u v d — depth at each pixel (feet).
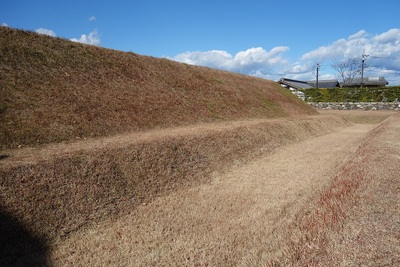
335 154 33.65
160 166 22.63
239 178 24.59
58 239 14.49
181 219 16.65
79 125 25.90
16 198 14.82
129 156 21.49
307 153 34.58
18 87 25.85
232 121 42.42
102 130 27.17
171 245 13.91
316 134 51.13
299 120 53.72
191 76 50.62
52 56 32.60
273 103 61.72
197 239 14.33
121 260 12.80
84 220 15.97
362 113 91.71
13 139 20.79
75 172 17.88
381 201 13.25
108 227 15.87
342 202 13.44
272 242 12.64
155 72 44.34
